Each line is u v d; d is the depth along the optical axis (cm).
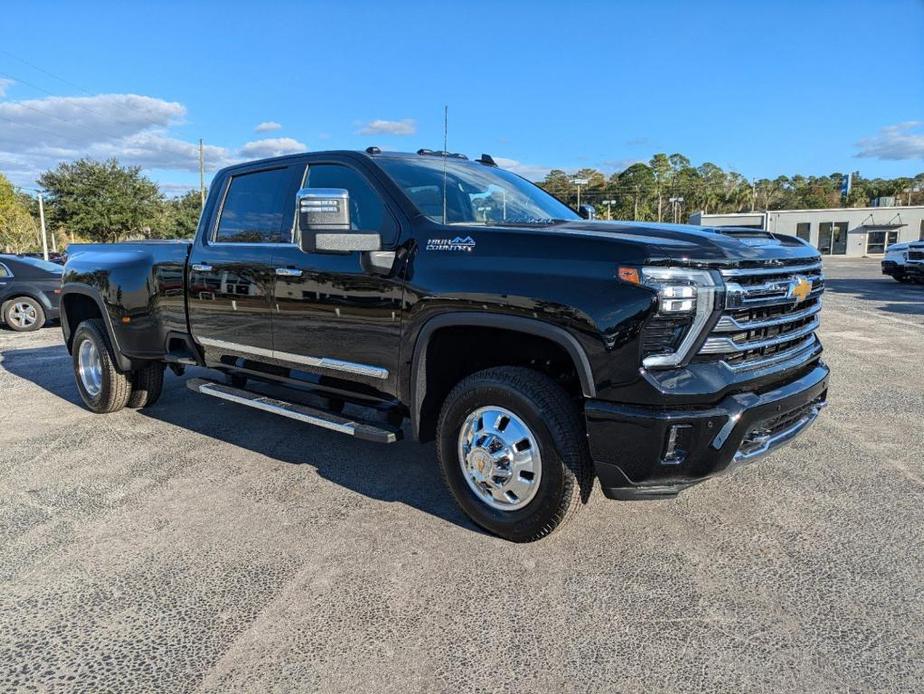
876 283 1991
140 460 447
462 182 391
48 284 1152
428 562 302
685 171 10919
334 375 379
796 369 316
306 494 383
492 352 336
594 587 279
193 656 238
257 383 473
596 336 266
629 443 266
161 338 502
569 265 277
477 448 316
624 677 224
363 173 369
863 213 5019
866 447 449
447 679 225
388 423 357
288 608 268
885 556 302
